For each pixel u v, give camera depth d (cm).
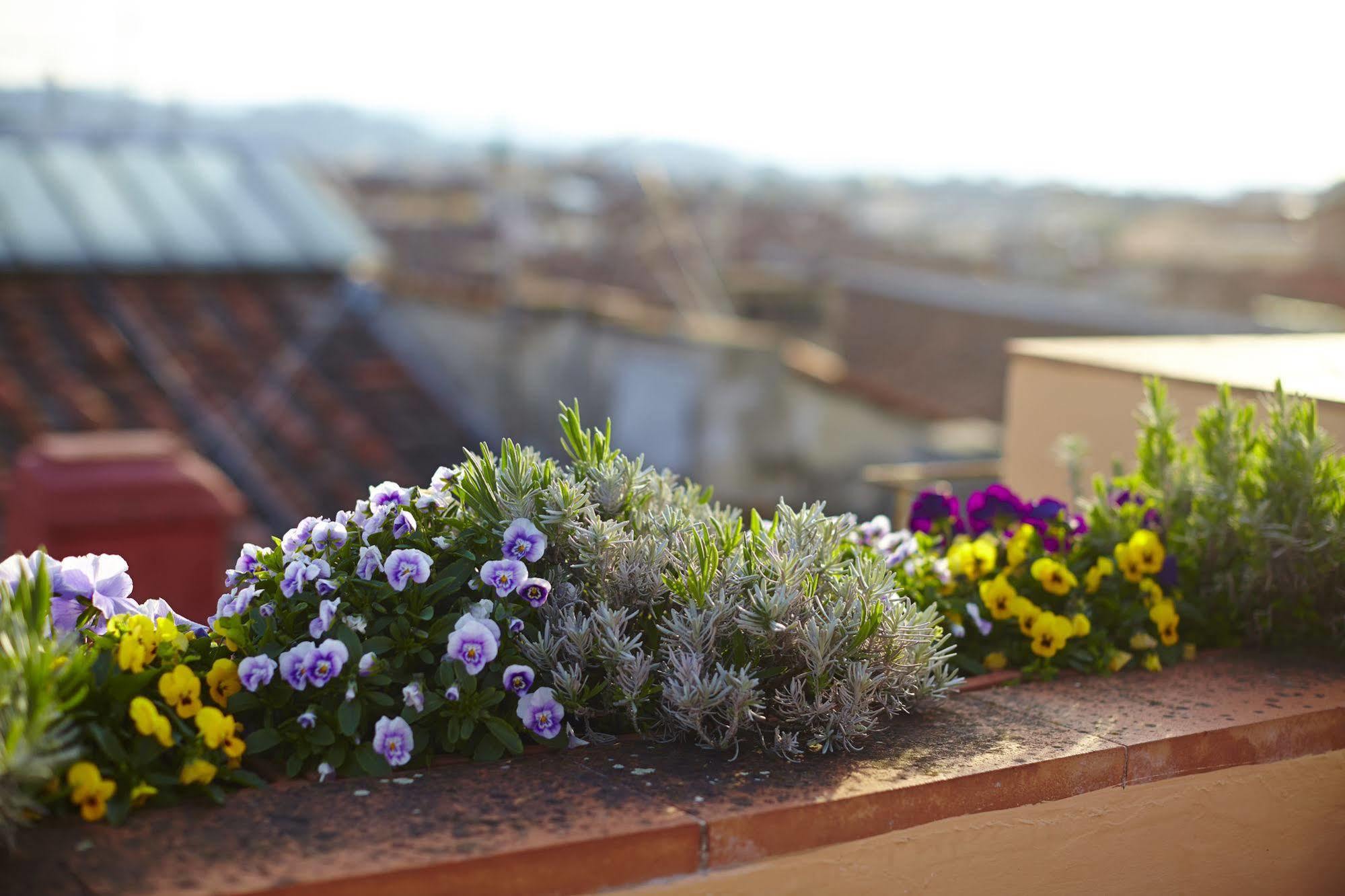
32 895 149
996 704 229
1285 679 248
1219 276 2420
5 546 558
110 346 870
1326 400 304
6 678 162
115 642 191
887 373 1978
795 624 202
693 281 1513
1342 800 233
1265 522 262
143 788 171
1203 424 277
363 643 197
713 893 174
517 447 220
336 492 801
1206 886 219
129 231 978
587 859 166
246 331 935
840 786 187
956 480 662
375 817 172
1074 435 397
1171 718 222
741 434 930
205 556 534
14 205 971
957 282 2373
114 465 543
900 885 188
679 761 197
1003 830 196
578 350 945
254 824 169
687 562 212
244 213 1057
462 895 159
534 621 215
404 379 935
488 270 1545
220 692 194
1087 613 258
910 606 217
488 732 199
